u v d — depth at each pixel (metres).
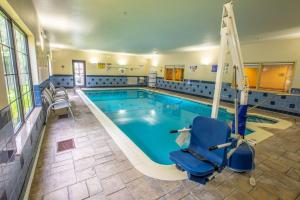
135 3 3.08
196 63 9.08
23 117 2.65
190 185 2.01
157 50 9.43
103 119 4.41
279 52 5.75
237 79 2.38
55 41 7.44
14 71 2.41
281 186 2.08
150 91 11.30
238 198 1.84
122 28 4.95
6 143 1.45
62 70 10.47
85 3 3.15
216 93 2.30
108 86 12.18
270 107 6.14
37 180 1.99
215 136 1.91
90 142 3.05
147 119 5.83
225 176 2.22
